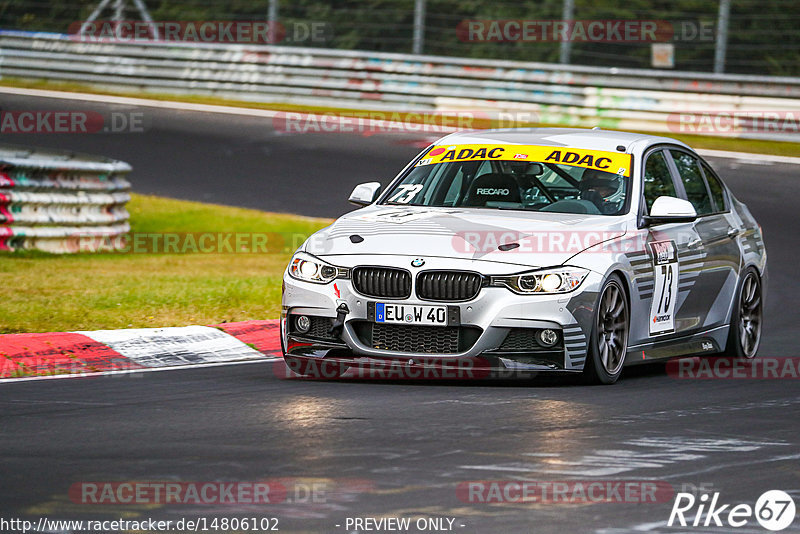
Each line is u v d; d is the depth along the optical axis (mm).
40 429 22109
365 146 82438
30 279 44938
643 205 29875
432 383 27766
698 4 115125
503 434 21750
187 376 28891
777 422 23625
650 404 25375
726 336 33062
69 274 47000
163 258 54156
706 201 33312
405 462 19422
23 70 107250
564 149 31188
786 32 90812
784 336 38062
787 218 62656
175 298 41188
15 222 52375
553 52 118125
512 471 18906
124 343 32594
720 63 88438
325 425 22484
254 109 96312
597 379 27547
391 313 26734
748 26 114500
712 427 22938
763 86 85500
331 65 97375
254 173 74688
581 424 22875
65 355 31047
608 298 27734
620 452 20438
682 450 20719
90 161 58625
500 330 26359
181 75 102562
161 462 19359
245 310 39531
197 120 91375
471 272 26438
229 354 32625
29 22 129625
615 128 88438
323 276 27531
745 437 22016
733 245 33219
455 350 26516
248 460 19516
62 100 98000
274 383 27781
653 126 87312
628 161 30672
